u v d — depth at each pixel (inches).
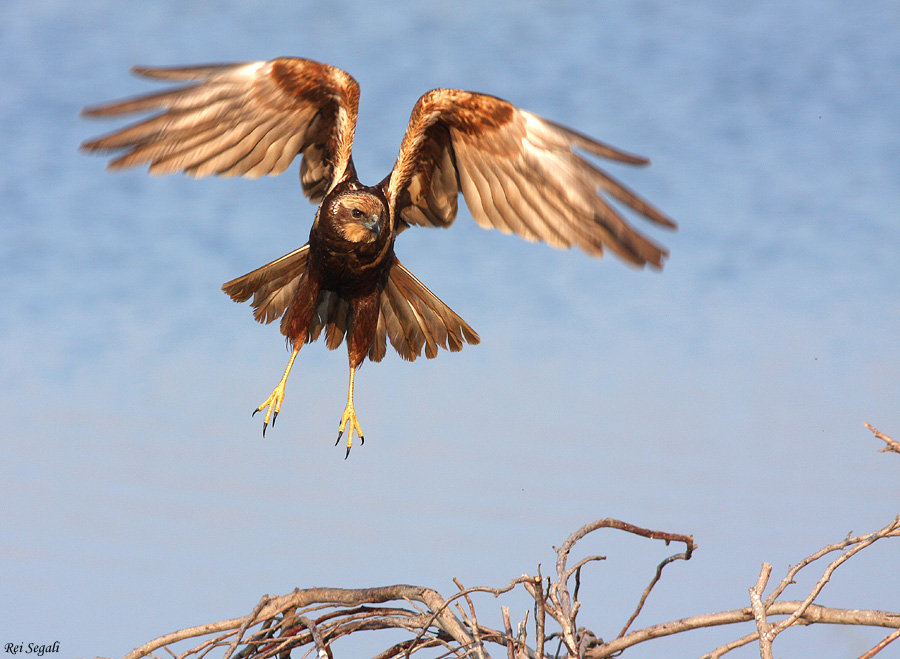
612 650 352.5
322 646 343.9
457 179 504.7
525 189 469.7
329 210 482.0
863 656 298.0
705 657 326.3
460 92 465.4
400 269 522.0
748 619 338.0
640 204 427.5
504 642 347.3
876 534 318.3
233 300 513.0
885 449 326.0
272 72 453.1
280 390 504.1
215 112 444.5
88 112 409.1
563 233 457.7
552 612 323.3
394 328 533.3
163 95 427.8
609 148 434.6
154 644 379.9
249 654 384.8
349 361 518.3
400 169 501.4
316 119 482.3
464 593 335.3
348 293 512.1
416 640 347.3
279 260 507.8
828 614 330.6
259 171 477.1
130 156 423.5
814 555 332.5
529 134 459.2
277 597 394.3
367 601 384.5
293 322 509.0
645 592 361.1
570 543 341.1
